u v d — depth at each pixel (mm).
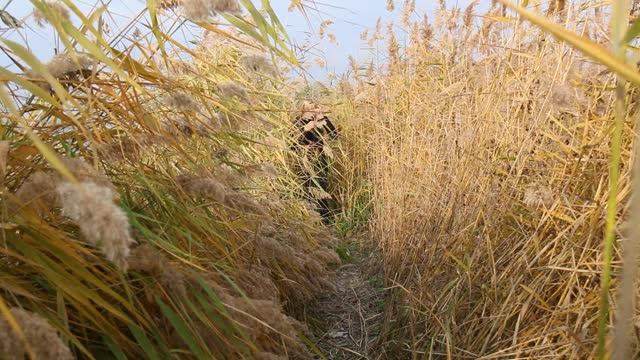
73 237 1575
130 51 1839
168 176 2041
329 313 3555
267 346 2111
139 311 1637
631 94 1744
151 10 1810
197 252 2123
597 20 2074
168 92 2129
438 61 4191
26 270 1413
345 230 5613
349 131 6441
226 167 2602
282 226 3713
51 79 1021
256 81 4441
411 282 3088
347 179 6098
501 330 2119
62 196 847
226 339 1716
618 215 1821
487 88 2949
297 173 5398
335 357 2982
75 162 1296
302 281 3162
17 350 949
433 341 2418
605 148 1947
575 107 2143
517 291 2215
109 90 1843
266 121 2721
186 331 1530
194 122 2281
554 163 2340
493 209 2531
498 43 2943
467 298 2584
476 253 2545
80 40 1305
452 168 3139
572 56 2100
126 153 1819
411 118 4137
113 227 821
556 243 2045
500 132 2742
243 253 2590
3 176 1324
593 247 1923
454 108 3441
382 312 3355
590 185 2070
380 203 4824
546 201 1988
